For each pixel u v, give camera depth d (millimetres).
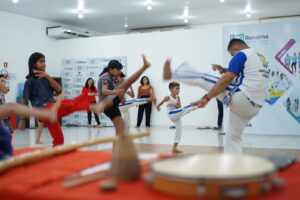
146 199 890
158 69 11781
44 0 10477
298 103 9016
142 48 12008
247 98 2957
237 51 3264
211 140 7348
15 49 11914
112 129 10766
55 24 13609
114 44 12469
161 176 926
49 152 1428
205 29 11102
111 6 11352
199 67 11203
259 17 13320
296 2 11047
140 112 11562
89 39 12852
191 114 11133
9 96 11617
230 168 932
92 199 908
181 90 11297
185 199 872
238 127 3127
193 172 896
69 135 8781
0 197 1033
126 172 1063
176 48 11508
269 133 9258
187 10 12016
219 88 2936
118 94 4070
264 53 9375
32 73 3982
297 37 9086
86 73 12922
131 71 12211
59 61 13359
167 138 7750
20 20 12133
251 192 859
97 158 1470
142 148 6004
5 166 1191
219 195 842
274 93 9211
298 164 1312
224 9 11906
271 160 1290
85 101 3045
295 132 9070
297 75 9055
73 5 11133
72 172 1224
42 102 4000
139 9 11836
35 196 971
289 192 930
